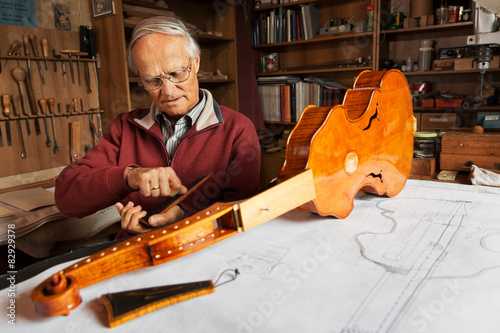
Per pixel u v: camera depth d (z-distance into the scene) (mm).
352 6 3477
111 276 608
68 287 522
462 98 2861
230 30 3564
